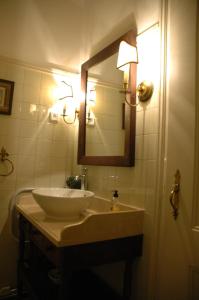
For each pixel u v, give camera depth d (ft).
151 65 4.57
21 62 6.37
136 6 5.05
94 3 6.58
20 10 6.43
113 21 5.77
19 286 5.49
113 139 5.45
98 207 5.52
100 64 6.05
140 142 4.66
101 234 3.95
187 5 4.01
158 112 4.31
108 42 5.91
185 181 3.84
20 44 6.38
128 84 4.92
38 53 6.61
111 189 5.37
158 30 4.46
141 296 4.30
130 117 4.79
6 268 6.06
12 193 6.17
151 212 4.28
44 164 6.63
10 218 6.07
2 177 6.06
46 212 4.68
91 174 6.16
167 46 4.30
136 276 4.44
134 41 4.90
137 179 4.67
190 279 3.67
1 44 6.15
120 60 4.82
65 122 6.98
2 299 5.94
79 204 4.46
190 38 3.93
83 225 3.78
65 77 6.99
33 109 6.50
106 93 5.80
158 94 4.35
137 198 4.62
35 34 6.59
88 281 5.31
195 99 3.79
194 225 3.71
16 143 6.25
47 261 5.35
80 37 7.19
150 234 4.25
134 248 4.31
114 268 5.08
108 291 4.94
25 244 6.06
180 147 3.95
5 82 6.11
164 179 4.15
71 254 3.67
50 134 6.75
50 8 6.81
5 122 6.13
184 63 3.99
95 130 6.15
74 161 7.00
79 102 6.88
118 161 5.02
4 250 6.04
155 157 4.30
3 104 6.08
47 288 4.58
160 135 4.23
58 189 5.75
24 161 6.35
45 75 6.70
